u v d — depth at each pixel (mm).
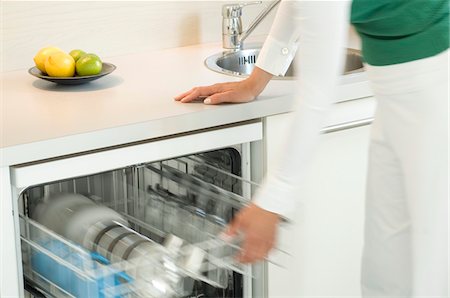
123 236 1900
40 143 1703
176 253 1889
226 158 2098
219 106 1924
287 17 1915
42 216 1951
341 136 2127
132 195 2115
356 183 2193
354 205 2211
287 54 1961
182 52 2570
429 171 1684
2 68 2348
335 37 1476
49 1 2379
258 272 2113
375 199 1829
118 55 2537
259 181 2068
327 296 2238
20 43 2361
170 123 1849
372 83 1727
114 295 1885
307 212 2131
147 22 2564
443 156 1676
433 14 1599
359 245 2254
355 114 2127
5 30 2328
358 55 2494
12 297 1754
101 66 2178
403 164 1720
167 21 2602
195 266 1882
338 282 2248
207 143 1930
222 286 2078
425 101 1646
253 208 1583
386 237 1836
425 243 1738
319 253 2184
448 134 1662
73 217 1938
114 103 1978
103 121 1823
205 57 2488
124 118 1843
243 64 2602
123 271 1860
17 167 1707
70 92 2096
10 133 1754
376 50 1668
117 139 1790
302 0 1472
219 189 2004
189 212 2105
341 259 2230
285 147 1543
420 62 1630
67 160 1752
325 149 2111
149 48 2588
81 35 2459
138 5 2533
